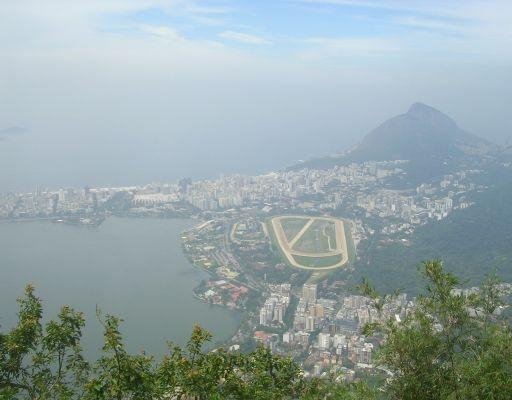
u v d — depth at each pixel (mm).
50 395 10156
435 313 10500
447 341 10195
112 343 9219
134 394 9109
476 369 9547
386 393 10258
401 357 10141
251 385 10539
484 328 10406
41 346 10953
